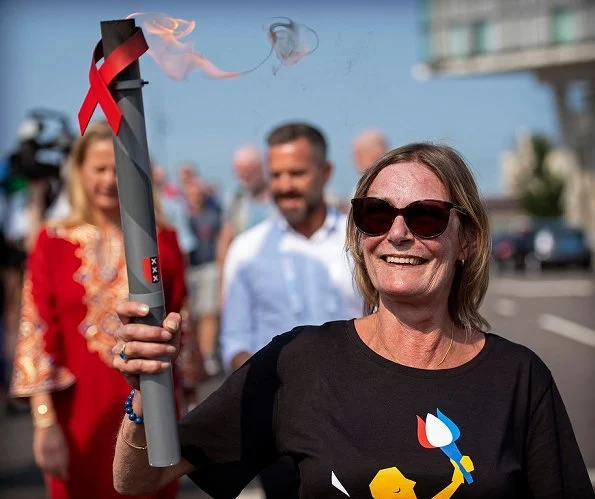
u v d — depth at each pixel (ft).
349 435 8.08
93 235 13.19
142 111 7.24
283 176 14.32
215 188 37.19
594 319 55.16
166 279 13.55
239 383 8.59
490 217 8.93
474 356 8.50
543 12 125.18
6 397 30.27
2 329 30.48
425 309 8.50
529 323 53.67
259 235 14.66
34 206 27.25
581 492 8.35
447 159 8.73
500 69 128.16
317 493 8.04
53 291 13.01
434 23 130.72
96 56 7.21
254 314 14.60
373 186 8.75
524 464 8.27
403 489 7.86
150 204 7.30
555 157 246.88
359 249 9.11
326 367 8.43
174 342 7.47
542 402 8.36
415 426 8.04
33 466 22.34
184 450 8.41
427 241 8.38
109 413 12.83
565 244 106.32
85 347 12.92
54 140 27.17
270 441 8.52
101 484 12.85
